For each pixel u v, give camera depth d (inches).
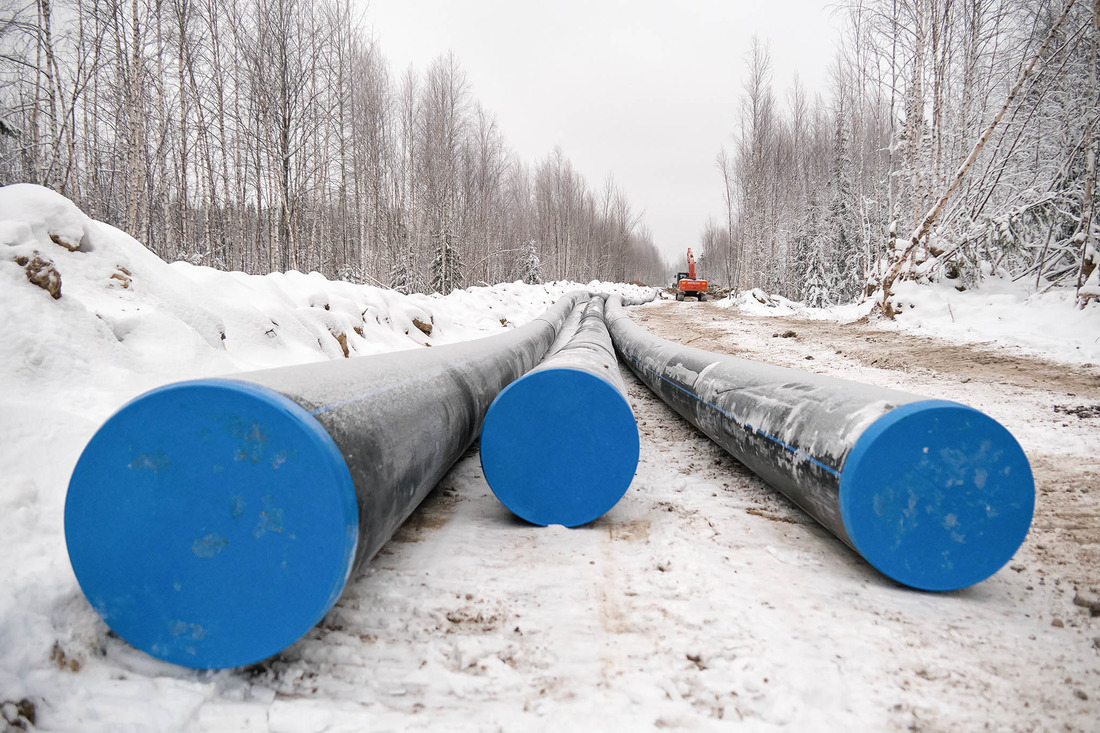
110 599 63.4
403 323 301.9
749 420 128.6
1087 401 199.6
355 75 871.7
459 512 122.2
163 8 552.7
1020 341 308.0
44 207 131.0
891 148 569.9
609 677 67.6
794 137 1263.5
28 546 69.6
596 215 2073.1
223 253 738.8
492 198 1316.4
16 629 58.8
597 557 99.0
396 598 83.7
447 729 59.2
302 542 63.2
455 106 1039.0
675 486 138.3
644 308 908.0
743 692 64.9
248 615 63.5
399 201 1037.2
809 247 1162.6
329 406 72.4
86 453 62.2
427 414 101.7
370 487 73.7
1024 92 455.5
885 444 83.8
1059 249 414.6
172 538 62.9
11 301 102.7
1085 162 410.9
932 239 466.3
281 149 624.4
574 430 108.3
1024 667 69.5
